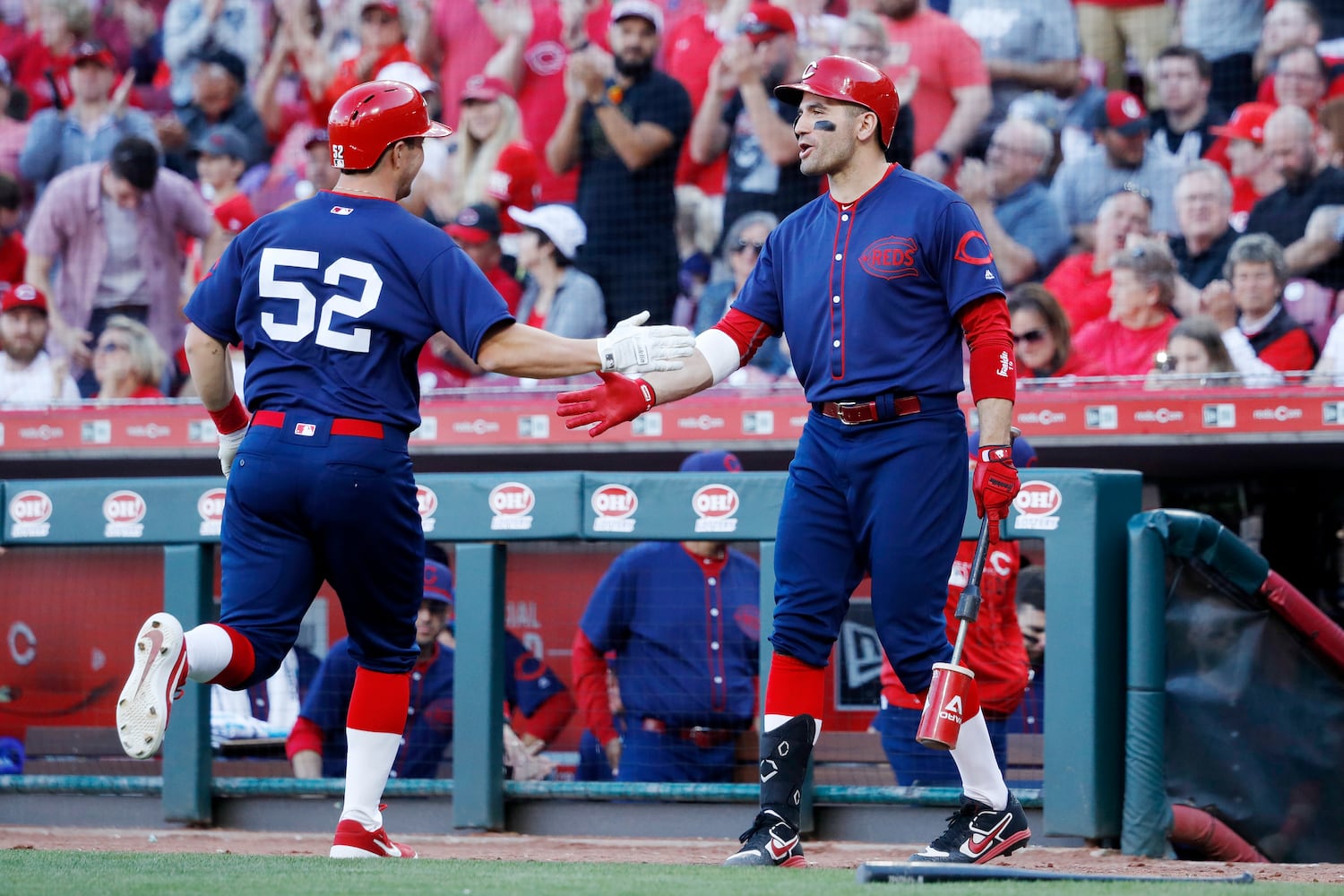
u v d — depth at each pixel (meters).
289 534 9.99
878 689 15.76
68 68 29.31
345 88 29.05
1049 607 13.62
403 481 10.12
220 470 26.77
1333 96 24.27
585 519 14.78
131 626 16.95
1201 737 13.46
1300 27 24.47
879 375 9.90
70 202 28.53
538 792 14.82
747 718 15.52
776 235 10.84
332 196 10.34
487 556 14.98
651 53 27.11
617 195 27.05
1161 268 24.42
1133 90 25.41
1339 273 23.92
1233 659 13.58
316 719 15.98
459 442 24.95
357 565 10.13
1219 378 23.59
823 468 10.24
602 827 14.73
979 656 14.05
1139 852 13.10
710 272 26.91
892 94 10.34
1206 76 24.89
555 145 27.64
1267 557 24.88
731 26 26.81
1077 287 24.97
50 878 8.03
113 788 15.89
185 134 29.41
